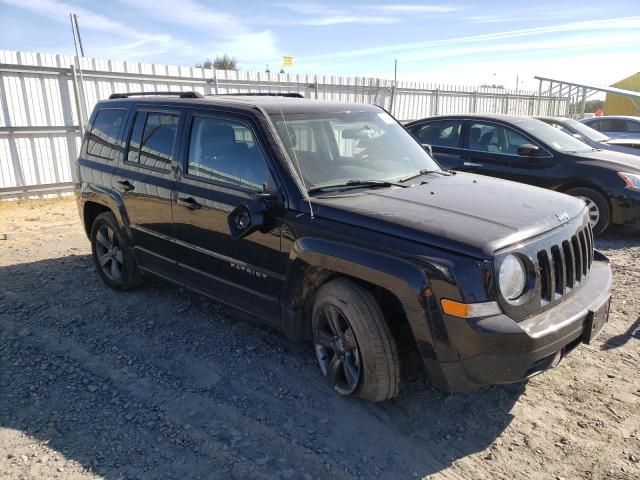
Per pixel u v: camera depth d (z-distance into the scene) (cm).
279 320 355
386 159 404
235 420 314
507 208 318
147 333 430
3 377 363
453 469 273
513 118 801
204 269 404
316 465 275
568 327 283
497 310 265
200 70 1288
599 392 338
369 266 288
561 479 264
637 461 275
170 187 420
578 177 718
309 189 340
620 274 576
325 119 399
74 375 366
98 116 539
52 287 537
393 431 304
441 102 2017
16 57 1021
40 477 266
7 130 1034
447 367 275
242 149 372
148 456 282
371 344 301
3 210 976
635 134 1438
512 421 312
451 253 269
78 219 899
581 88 2483
